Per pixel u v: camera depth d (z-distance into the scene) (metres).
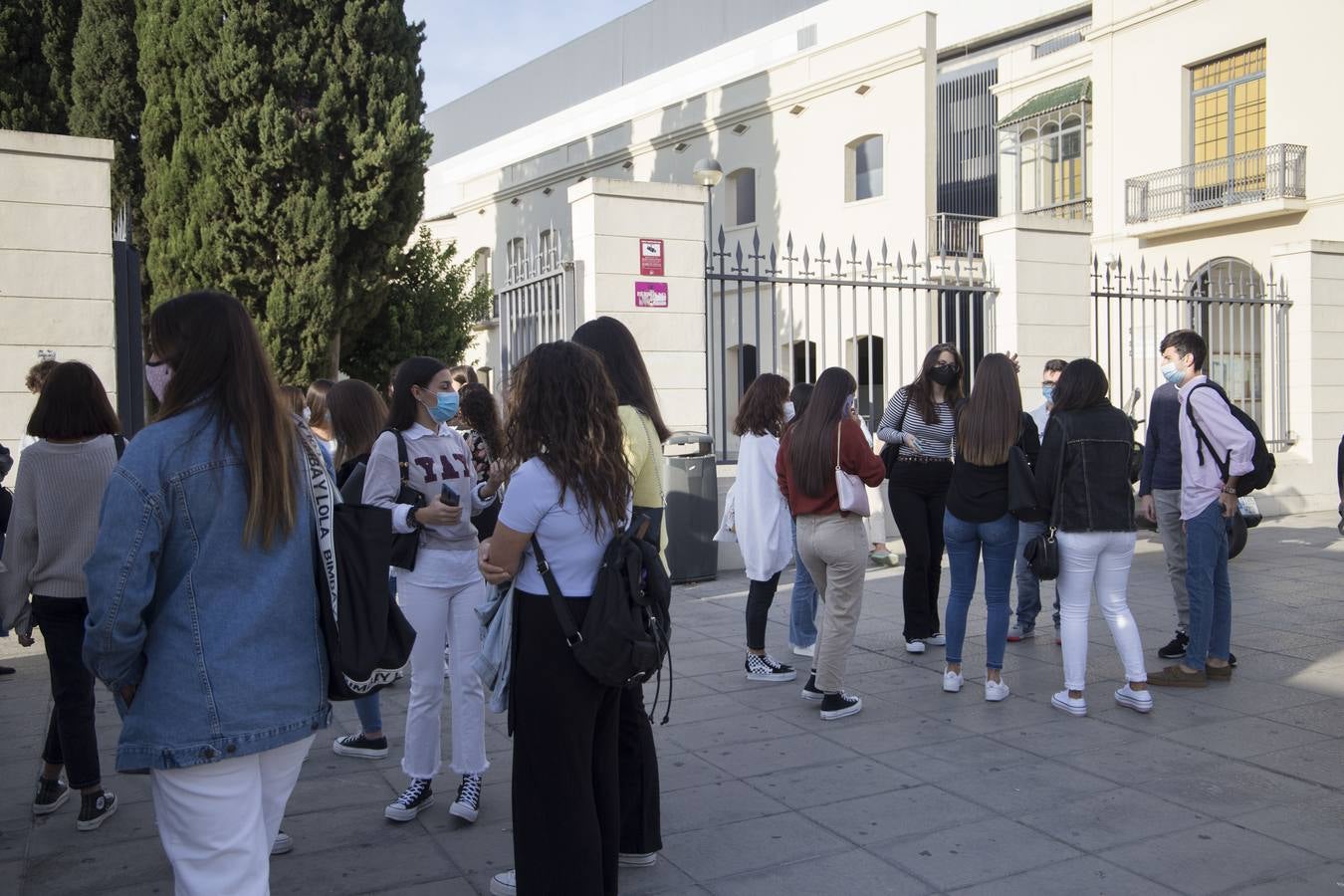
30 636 4.10
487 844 3.81
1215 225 19.50
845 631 5.10
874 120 19.56
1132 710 5.24
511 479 3.05
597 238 8.59
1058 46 24.89
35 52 13.78
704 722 5.14
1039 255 10.46
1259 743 4.73
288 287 12.17
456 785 4.42
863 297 16.88
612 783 3.20
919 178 18.86
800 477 5.06
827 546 5.02
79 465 3.91
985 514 5.28
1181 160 20.19
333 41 12.07
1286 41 18.38
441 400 4.23
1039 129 23.81
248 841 2.34
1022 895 3.34
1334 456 13.03
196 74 11.77
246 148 11.81
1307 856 3.59
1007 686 5.59
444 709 5.55
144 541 2.21
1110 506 5.08
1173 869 3.51
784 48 29.72
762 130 21.88
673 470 8.60
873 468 4.98
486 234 30.41
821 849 3.70
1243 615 7.26
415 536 3.94
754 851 3.70
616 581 2.96
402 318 14.16
